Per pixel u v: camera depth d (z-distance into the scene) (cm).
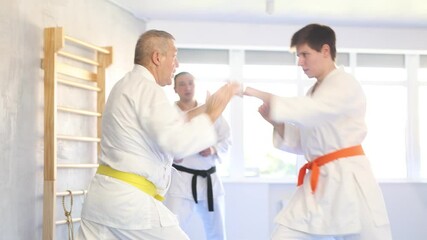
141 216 254
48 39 447
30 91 438
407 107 701
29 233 434
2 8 410
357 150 278
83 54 514
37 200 444
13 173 417
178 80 491
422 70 707
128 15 611
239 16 638
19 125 424
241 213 654
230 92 263
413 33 678
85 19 524
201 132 250
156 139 250
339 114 272
